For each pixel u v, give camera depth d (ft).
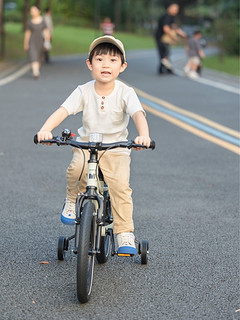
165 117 47.19
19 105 50.80
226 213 23.86
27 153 33.71
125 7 282.77
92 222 15.79
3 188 26.61
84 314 14.79
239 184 28.32
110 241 18.95
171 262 18.51
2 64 89.25
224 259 18.84
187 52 84.89
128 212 17.22
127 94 16.89
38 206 24.11
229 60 146.30
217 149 35.99
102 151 16.94
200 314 14.92
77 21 262.47
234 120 46.42
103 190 17.52
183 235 21.06
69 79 72.23
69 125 42.45
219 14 191.01
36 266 17.93
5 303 15.33
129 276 17.37
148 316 14.75
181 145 36.91
